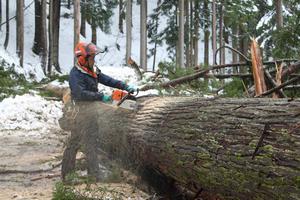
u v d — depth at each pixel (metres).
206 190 5.48
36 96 20.52
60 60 43.69
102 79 8.17
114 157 7.81
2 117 17.59
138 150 6.93
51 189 7.64
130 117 7.22
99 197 6.46
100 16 39.06
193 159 5.34
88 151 7.77
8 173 9.16
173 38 42.72
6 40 37.00
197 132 5.47
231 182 4.71
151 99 7.50
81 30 47.84
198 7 42.25
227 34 45.81
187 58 42.16
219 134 5.11
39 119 17.98
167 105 6.72
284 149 4.18
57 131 16.09
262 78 9.48
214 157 5.00
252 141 4.59
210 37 45.50
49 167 9.66
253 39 9.85
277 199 4.10
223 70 35.06
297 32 13.33
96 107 7.76
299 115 4.37
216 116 5.43
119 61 48.22
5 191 7.60
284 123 4.40
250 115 4.93
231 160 4.72
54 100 19.62
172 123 6.13
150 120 6.70
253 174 4.38
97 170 7.72
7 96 20.42
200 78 12.04
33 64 35.53
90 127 7.79
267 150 4.34
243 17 37.94
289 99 4.92
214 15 40.16
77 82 7.74
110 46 49.94
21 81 26.14
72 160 7.89
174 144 5.77
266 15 26.39
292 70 10.80
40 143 13.41
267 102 5.08
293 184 3.94
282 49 13.41
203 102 6.10
